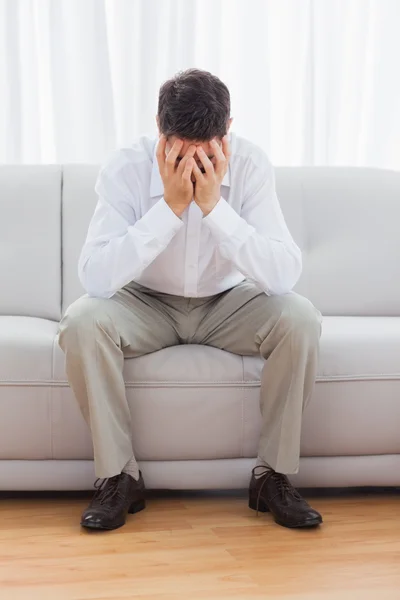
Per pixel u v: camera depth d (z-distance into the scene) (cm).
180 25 297
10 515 181
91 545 160
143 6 291
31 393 184
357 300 239
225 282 197
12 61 284
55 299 232
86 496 197
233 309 191
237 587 139
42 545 160
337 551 158
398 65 319
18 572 145
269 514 183
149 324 188
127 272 178
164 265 192
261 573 146
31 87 289
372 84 321
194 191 180
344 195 247
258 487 181
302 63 309
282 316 174
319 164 313
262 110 304
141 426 185
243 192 194
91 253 182
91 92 290
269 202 193
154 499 196
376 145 321
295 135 311
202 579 143
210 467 189
